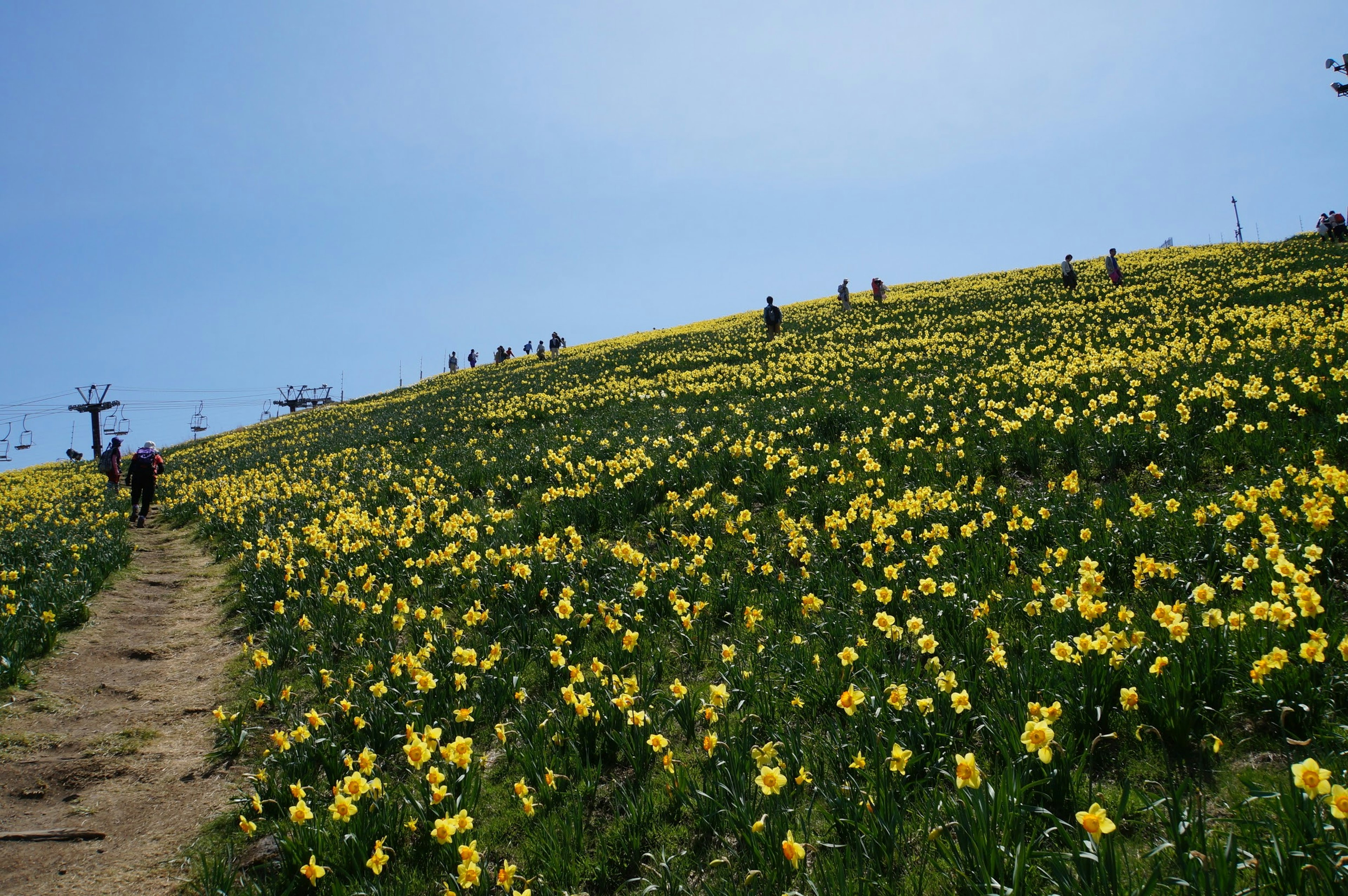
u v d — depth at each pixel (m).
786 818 3.44
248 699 6.00
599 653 5.78
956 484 8.33
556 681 5.55
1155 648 4.09
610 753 4.57
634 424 15.53
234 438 34.62
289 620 7.34
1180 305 20.47
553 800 4.16
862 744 3.87
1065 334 18.58
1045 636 4.62
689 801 3.81
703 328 43.62
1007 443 9.23
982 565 5.95
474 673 5.72
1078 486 6.96
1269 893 2.45
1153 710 3.62
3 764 5.00
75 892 3.77
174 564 11.14
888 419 11.30
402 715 5.04
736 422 13.76
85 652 7.12
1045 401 11.13
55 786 4.80
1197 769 3.43
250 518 12.95
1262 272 24.30
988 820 2.96
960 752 3.81
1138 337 16.44
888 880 3.04
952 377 14.85
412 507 10.18
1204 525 5.55
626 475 10.28
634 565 7.11
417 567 8.36
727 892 3.10
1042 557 6.06
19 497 20.34
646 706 4.84
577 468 11.84
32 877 3.89
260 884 3.68
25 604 7.64
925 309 30.59
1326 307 15.23
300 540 10.19
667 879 3.34
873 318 30.61
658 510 8.94
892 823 3.22
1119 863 2.88
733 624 6.07
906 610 5.57
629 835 3.73
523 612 6.48
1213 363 11.21
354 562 8.75
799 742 4.01
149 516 16.30
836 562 6.92
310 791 4.38
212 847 4.11
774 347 26.77
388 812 3.96
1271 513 5.58
